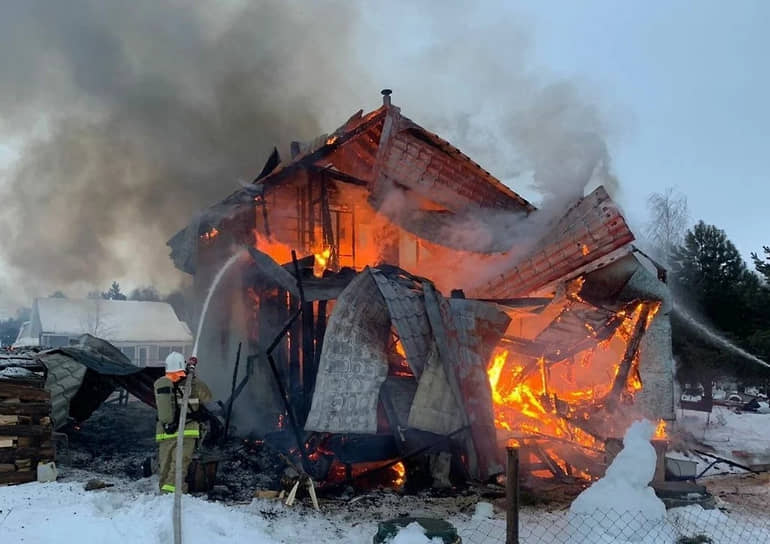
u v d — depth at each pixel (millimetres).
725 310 19703
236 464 7719
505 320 8133
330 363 7168
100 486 6340
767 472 8102
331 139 10445
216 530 4871
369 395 7156
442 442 7043
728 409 16781
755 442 10750
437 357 7176
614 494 5012
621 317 9422
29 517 4938
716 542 5098
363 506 6242
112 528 4617
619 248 9156
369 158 11156
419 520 4539
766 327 18344
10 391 6594
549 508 6238
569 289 9281
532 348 8836
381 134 10180
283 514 5809
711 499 6113
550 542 5016
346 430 6945
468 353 7520
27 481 6488
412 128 9922
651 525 4859
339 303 7426
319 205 11195
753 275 20000
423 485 7016
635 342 9242
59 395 8398
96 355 9094
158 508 5066
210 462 6520
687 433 10992
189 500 5445
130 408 12531
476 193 10562
